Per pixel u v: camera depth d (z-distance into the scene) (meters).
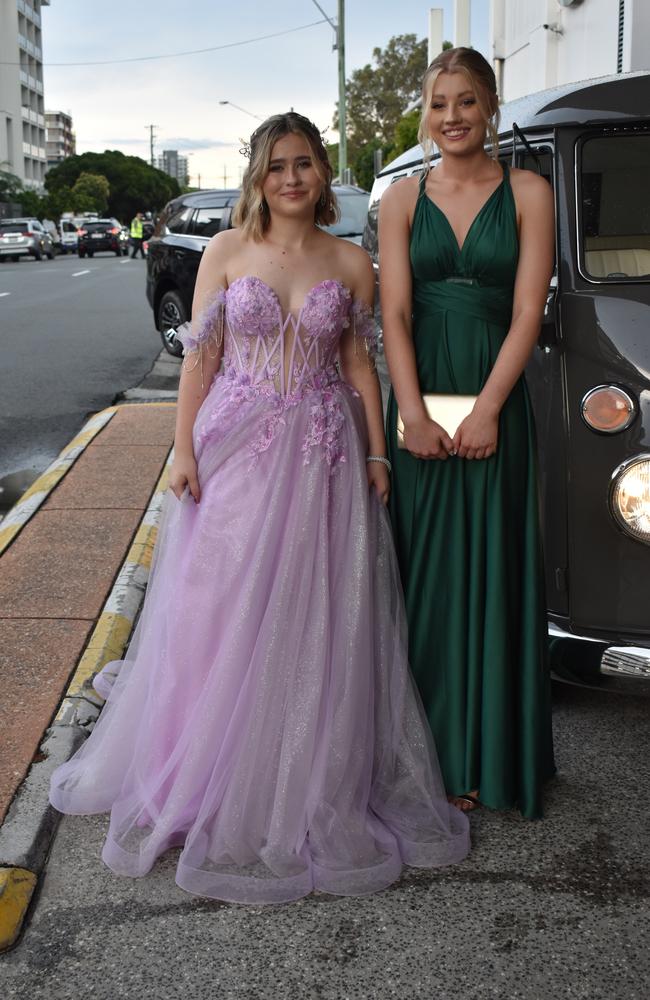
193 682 2.88
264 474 2.83
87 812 2.98
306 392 2.89
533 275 2.78
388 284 2.88
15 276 25.62
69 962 2.40
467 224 2.79
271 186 2.83
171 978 2.35
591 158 3.23
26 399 9.25
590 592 3.14
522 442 2.88
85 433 7.53
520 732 2.91
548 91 3.54
